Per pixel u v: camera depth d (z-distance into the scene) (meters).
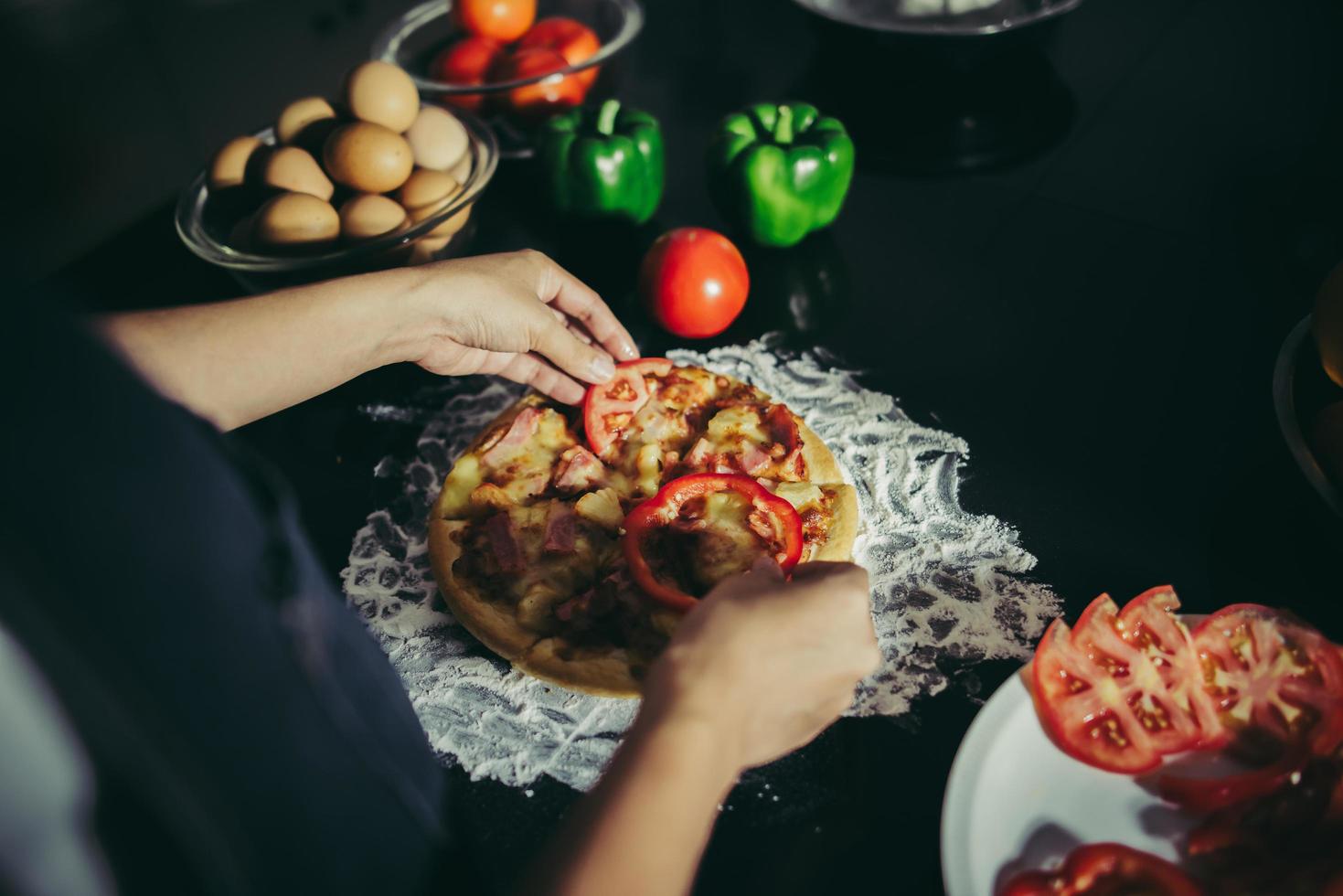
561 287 1.31
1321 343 1.10
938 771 0.98
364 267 1.48
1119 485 1.23
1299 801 0.85
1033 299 1.50
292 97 3.46
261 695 0.46
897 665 1.08
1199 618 1.00
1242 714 0.94
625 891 0.55
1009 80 1.93
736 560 1.10
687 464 1.26
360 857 0.54
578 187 1.62
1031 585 1.14
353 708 0.55
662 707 0.65
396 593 1.21
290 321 1.07
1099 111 1.83
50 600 0.39
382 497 1.33
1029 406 1.34
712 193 1.65
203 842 0.45
